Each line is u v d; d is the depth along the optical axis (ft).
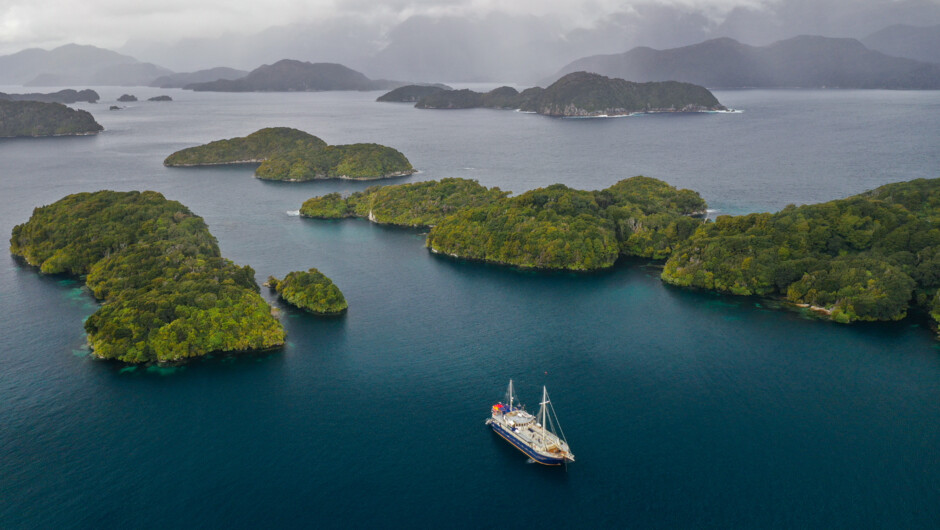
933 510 408.26
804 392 550.36
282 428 506.07
